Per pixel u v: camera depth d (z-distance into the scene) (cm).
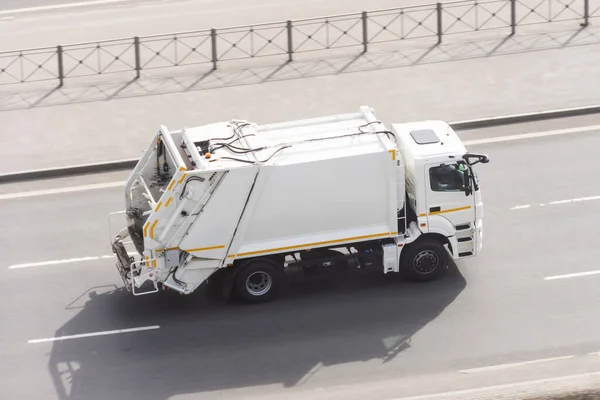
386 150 5472
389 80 8394
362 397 5003
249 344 5453
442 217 5772
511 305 5706
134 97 8319
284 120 7806
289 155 5469
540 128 7694
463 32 9112
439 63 8638
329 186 5494
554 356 5278
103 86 8506
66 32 9438
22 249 6462
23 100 8325
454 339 5441
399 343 5419
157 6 10006
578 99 7969
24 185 7262
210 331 5572
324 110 7950
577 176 7025
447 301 5759
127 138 7725
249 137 5656
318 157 5441
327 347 5403
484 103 7981
